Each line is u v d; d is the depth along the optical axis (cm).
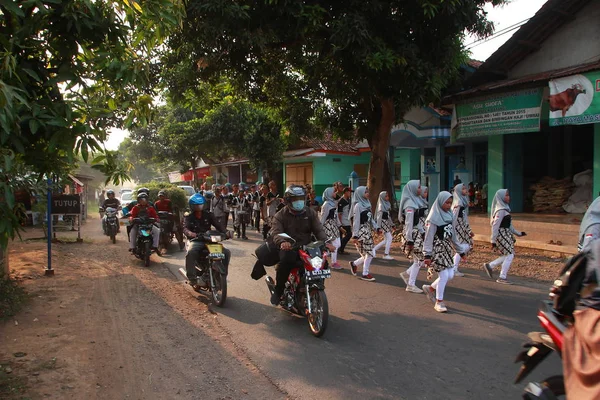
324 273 538
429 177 1842
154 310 648
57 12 371
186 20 989
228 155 3136
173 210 1230
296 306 600
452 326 574
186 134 2677
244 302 698
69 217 1898
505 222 804
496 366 454
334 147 2483
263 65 1363
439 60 1140
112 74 399
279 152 2422
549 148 1525
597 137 1107
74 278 843
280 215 615
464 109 1300
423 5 979
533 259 993
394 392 402
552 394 295
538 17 1191
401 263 990
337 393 400
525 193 1495
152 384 416
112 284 802
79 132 360
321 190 2491
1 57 318
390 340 528
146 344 515
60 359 466
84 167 2548
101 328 565
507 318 603
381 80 1124
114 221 1375
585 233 513
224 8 934
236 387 413
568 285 295
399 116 1410
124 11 420
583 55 1169
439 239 638
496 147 1409
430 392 402
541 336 316
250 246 1284
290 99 1533
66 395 391
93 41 394
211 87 1331
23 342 513
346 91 1310
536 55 1273
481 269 920
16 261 994
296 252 586
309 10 1005
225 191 1598
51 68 388
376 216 1050
